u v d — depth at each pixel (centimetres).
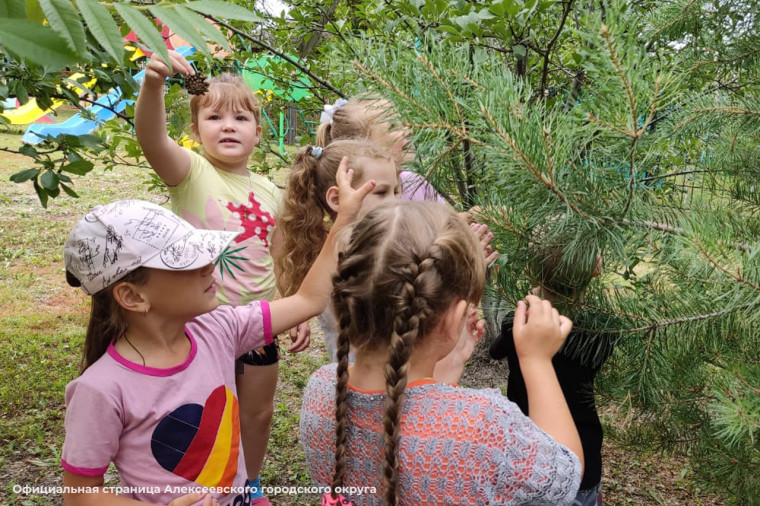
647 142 135
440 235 116
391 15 308
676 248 132
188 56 356
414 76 142
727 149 160
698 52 175
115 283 142
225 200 238
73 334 485
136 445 142
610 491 307
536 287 159
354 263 116
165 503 143
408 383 116
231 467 153
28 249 689
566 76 342
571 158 133
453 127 140
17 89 241
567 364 181
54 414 362
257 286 243
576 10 254
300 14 357
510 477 105
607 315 154
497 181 147
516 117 131
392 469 105
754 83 166
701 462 194
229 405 156
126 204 149
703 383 163
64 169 266
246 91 246
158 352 149
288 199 232
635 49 116
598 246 136
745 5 168
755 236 146
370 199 197
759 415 119
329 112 265
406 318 108
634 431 207
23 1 69
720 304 135
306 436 129
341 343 116
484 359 418
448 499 106
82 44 75
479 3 281
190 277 147
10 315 518
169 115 358
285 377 428
